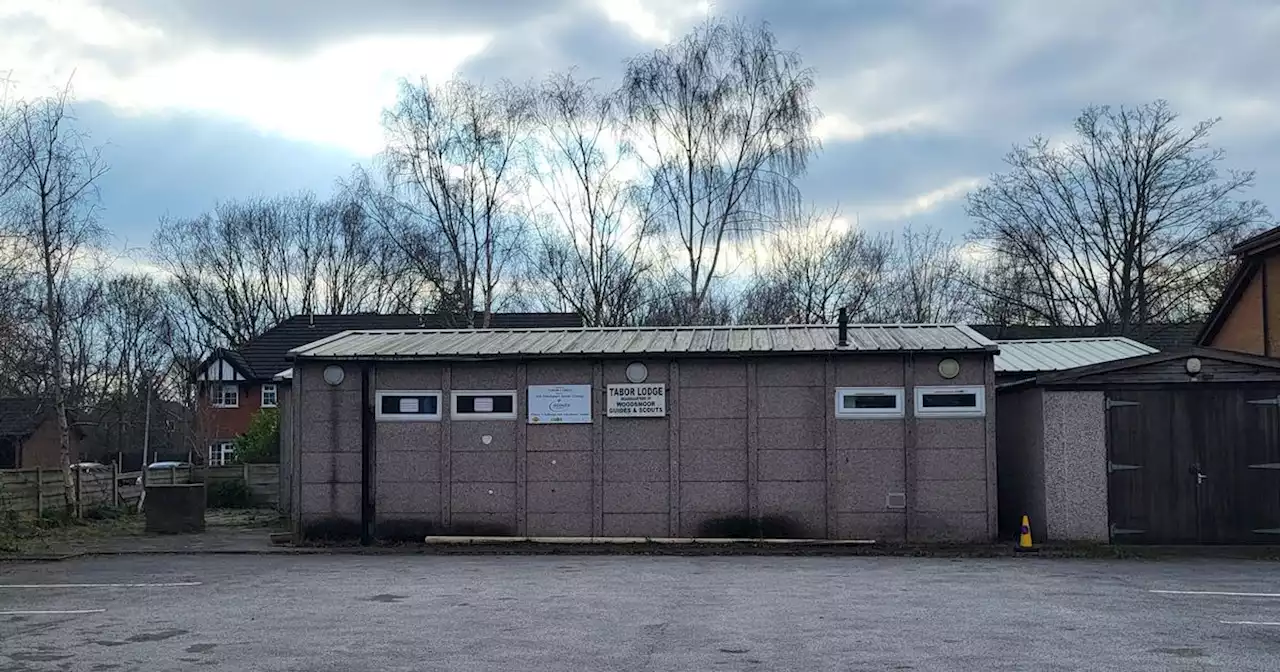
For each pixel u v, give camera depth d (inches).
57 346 973.8
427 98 1451.8
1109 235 1827.0
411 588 518.0
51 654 357.4
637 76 1368.1
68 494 956.6
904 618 413.1
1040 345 1015.0
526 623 407.2
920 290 2201.0
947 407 724.7
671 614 426.9
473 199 1477.6
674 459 740.7
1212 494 689.0
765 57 1347.2
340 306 2751.0
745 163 1352.1
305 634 388.5
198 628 404.8
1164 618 410.0
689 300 1397.6
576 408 750.5
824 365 734.5
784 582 532.7
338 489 759.7
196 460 2190.0
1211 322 1034.1
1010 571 579.5
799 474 732.7
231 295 2719.0
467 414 756.6
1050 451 701.3
